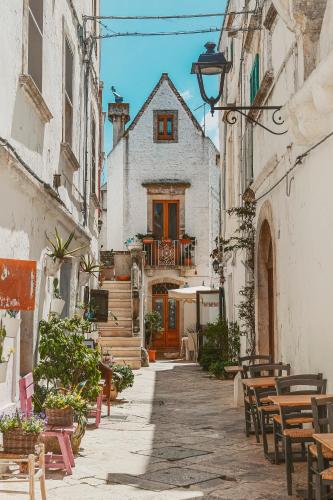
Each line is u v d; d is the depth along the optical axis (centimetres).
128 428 982
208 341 2069
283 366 917
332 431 543
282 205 1014
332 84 646
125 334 2072
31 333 821
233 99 1856
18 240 747
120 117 3234
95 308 1431
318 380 717
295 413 704
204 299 2423
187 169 2981
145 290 2891
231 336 1805
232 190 1966
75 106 1227
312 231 812
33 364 826
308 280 835
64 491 620
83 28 1328
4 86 677
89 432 948
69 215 1070
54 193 892
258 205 1298
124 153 2995
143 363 2147
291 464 661
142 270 2348
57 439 747
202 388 1527
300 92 711
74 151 1216
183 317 2872
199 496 606
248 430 909
